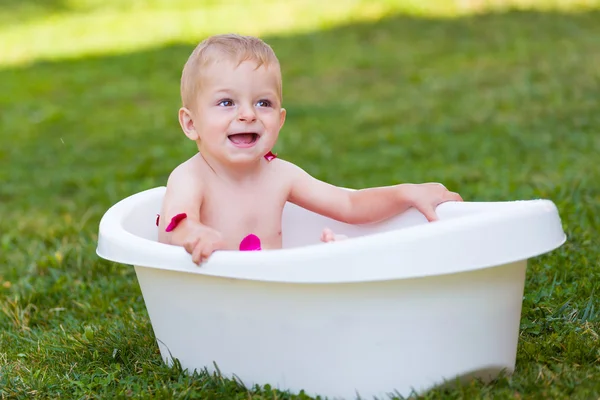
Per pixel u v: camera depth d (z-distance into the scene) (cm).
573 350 256
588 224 382
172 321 246
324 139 679
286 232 307
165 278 240
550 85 774
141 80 980
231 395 234
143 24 1330
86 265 387
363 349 219
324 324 219
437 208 278
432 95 800
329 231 254
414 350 219
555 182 473
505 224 213
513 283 227
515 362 245
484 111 717
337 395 224
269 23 1245
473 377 229
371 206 289
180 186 264
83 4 1548
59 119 817
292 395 227
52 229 466
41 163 668
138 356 274
